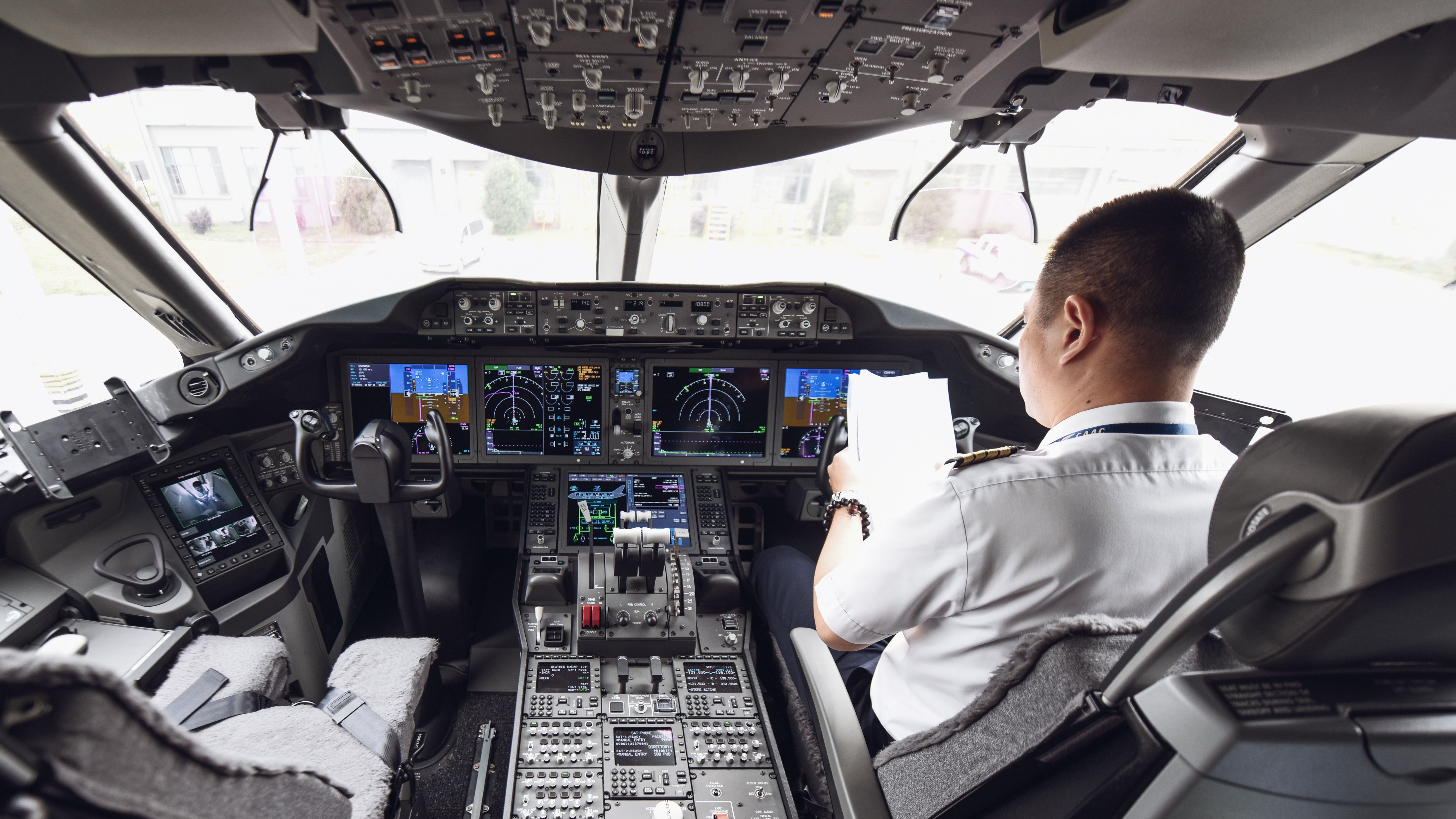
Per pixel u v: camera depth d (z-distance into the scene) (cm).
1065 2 125
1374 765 55
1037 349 101
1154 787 61
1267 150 223
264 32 123
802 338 271
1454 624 54
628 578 241
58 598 186
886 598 97
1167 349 89
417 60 147
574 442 290
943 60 151
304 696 249
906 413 169
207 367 228
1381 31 122
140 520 213
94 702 50
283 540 244
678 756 198
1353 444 51
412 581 222
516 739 201
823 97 173
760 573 254
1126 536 87
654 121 192
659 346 275
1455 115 169
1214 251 83
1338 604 50
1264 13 114
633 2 122
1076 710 71
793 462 301
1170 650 60
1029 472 90
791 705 214
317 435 204
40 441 192
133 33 123
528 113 184
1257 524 58
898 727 116
